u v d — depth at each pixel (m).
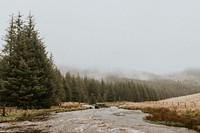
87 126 20.14
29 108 38.72
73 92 93.44
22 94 38.84
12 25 43.31
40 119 25.88
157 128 19.70
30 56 41.88
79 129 18.52
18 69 39.72
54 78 52.47
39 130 18.06
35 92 39.62
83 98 101.94
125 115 32.06
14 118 25.77
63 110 40.44
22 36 42.75
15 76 40.00
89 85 117.31
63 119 25.75
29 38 43.41
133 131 17.75
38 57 43.69
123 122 23.48
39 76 42.47
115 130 18.09
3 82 38.28
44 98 42.56
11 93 39.12
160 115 26.67
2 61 40.72
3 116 27.06
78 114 33.06
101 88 126.25
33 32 44.62
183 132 18.06
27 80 39.12
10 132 17.23
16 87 38.59
